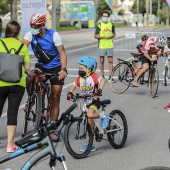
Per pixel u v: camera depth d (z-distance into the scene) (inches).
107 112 748.0
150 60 897.5
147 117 721.0
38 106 547.2
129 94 939.3
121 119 554.9
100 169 473.4
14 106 526.9
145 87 1029.2
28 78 561.9
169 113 753.6
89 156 518.0
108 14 1075.3
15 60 518.6
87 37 3006.9
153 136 605.6
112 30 1082.1
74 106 309.9
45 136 298.4
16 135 596.1
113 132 539.5
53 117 580.4
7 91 526.9
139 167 481.1
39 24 555.5
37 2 1455.5
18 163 487.8
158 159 508.1
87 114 502.6
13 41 526.9
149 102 852.0
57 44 569.0
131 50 1993.1
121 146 552.1
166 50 1031.6
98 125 521.3
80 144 508.7
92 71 528.4
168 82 1081.4
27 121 559.8
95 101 512.1
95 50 2065.7
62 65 568.1
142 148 550.6
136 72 944.3
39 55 576.1
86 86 526.6
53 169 302.8
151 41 896.9
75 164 488.1
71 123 498.0
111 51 1077.1
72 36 3117.6
